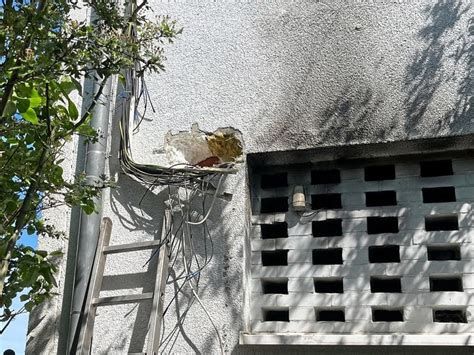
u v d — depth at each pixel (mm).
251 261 5465
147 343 5016
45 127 4051
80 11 6281
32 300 4574
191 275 5363
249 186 5617
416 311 4941
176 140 5824
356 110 5398
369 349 4828
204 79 5922
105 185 4520
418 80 5312
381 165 5480
